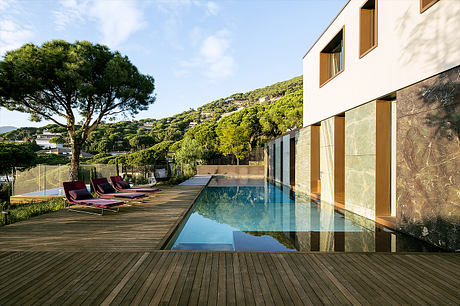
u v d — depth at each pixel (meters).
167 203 7.34
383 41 4.96
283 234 4.83
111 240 3.80
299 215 6.47
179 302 2.07
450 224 3.44
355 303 2.07
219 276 2.54
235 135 25.09
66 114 11.76
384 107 5.27
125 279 2.48
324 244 4.08
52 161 29.03
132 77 12.77
